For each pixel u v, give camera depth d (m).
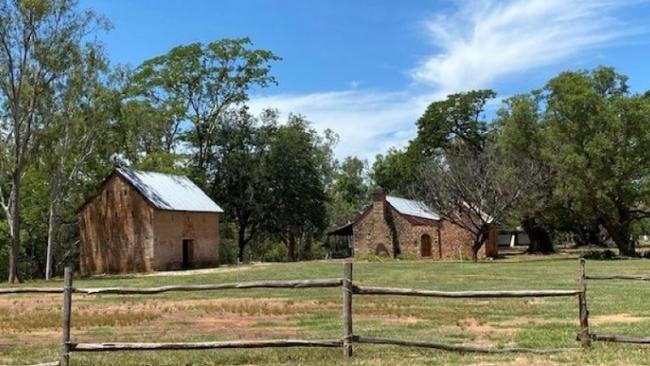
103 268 50.56
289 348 11.02
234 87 68.25
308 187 71.69
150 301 21.19
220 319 16.23
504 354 10.31
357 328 14.09
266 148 70.62
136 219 49.91
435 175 57.00
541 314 16.08
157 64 66.00
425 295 10.51
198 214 54.41
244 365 10.03
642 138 47.72
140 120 55.06
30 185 51.56
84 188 52.81
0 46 39.69
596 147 47.66
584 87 49.50
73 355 10.90
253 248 78.25
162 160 61.50
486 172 54.41
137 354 11.01
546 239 70.50
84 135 44.50
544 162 53.38
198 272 44.62
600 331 12.92
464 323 14.75
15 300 22.66
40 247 59.62
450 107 76.12
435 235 62.72
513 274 32.88
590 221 55.34
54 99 41.78
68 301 9.97
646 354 9.95
